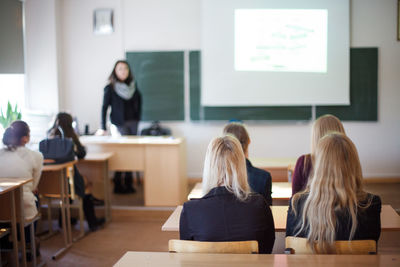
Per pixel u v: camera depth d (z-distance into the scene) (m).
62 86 6.22
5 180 3.08
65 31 6.17
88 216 4.29
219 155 1.93
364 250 1.76
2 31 5.25
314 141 2.57
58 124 3.95
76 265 3.42
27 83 6.00
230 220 1.87
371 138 6.10
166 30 6.10
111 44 6.17
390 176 6.12
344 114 6.06
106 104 5.51
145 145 4.79
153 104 6.19
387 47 5.98
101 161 4.63
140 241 3.99
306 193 1.93
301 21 5.96
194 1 6.04
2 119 4.84
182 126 6.21
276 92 6.05
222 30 6.00
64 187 3.85
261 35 5.99
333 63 5.97
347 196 1.80
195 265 1.63
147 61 6.12
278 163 4.15
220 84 6.07
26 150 3.34
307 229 1.88
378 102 6.05
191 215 1.91
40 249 3.78
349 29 5.93
